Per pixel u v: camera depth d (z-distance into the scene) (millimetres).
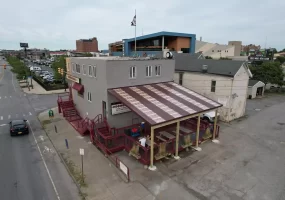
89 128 18000
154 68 20312
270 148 17078
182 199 11055
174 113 14922
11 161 14766
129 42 56500
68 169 13703
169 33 46031
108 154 15594
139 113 14156
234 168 14031
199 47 75125
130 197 11164
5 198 11070
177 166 14227
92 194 11375
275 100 35500
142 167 14031
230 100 22984
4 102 32250
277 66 42094
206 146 17281
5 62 140250
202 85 25609
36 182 12445
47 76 56094
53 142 17781
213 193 11547
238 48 86625
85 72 20344
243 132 20500
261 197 11234
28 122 22938
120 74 17703
